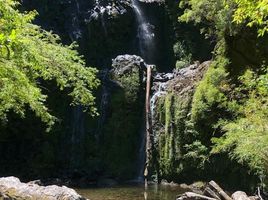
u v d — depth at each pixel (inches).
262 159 428.5
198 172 706.2
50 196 404.8
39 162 858.1
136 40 1052.5
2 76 286.0
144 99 867.4
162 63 1057.5
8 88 306.5
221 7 615.5
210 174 685.3
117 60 899.4
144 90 874.1
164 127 789.2
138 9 1073.5
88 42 1008.9
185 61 980.6
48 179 826.2
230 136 501.4
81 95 342.3
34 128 861.8
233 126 501.4
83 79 364.2
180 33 1002.1
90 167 845.2
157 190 672.4
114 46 1027.3
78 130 877.8
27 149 876.0
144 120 846.5
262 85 444.5
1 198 390.0
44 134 869.8
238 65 644.1
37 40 312.0
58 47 329.7
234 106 598.9
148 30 1073.5
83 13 1020.5
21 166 863.1
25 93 313.3
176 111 759.7
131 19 1045.8
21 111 385.1
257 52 623.5
